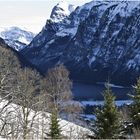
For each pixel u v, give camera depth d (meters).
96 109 28.28
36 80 62.94
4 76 39.97
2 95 39.12
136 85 30.72
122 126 28.34
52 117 34.00
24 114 42.47
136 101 30.05
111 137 27.27
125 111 32.00
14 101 40.44
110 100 28.11
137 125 28.88
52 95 62.25
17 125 38.53
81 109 70.81
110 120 27.66
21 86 44.72
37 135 39.22
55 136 33.31
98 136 27.42
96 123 27.88
